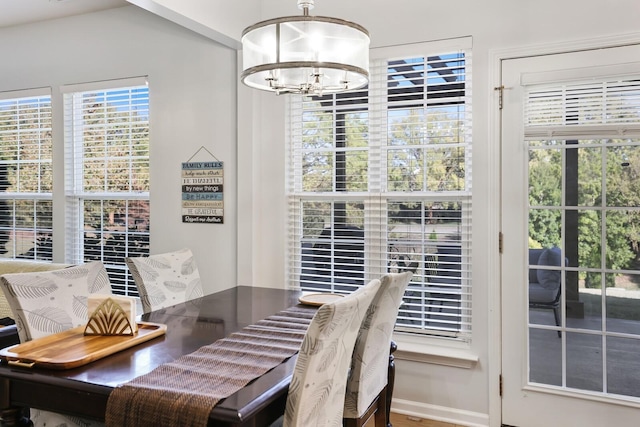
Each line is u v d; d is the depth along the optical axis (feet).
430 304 9.95
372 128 10.30
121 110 12.72
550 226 9.01
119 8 12.50
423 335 10.02
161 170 12.11
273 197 11.12
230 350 5.86
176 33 11.86
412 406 9.91
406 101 10.02
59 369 5.16
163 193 12.11
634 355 8.50
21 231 14.08
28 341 6.37
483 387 9.42
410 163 10.05
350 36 6.16
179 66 11.85
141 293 8.65
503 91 9.21
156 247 12.21
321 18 5.98
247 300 8.77
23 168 14.02
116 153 12.80
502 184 9.27
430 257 9.93
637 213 8.45
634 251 8.48
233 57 11.26
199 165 11.66
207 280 11.65
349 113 10.52
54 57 13.33
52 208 13.53
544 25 8.91
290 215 11.05
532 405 9.12
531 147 9.09
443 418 9.68
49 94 13.42
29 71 13.66
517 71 9.11
